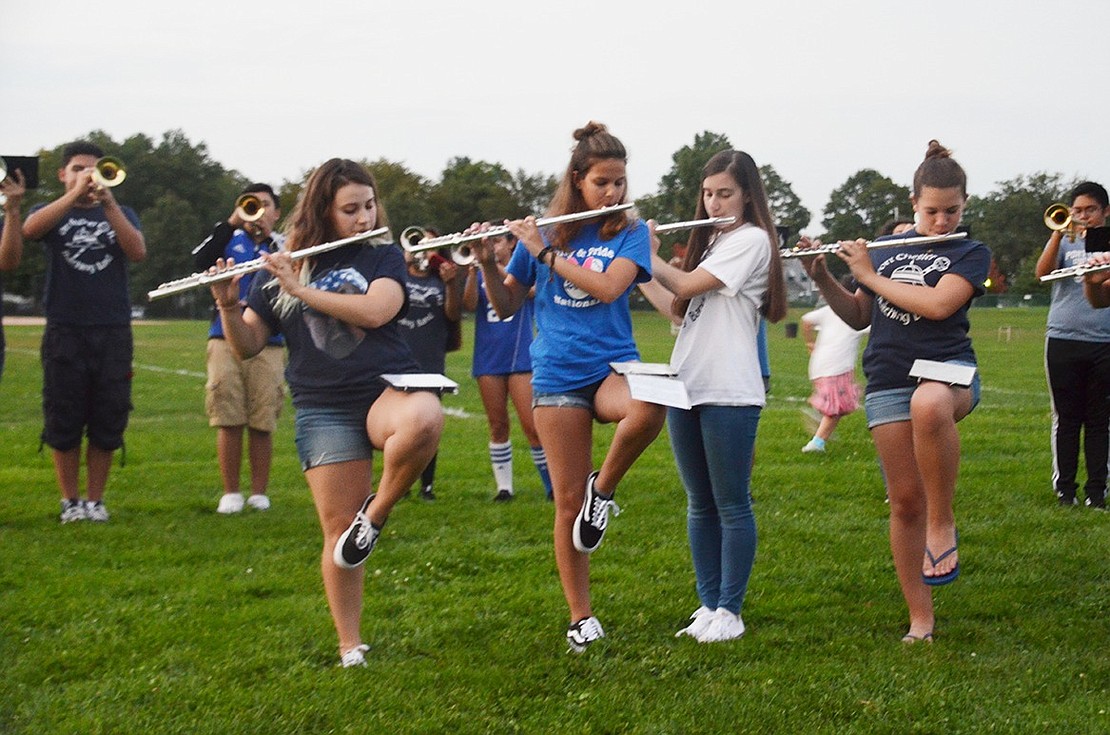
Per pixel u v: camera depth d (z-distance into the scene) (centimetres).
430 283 864
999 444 1125
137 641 506
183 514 810
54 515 805
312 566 646
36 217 762
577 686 450
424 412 429
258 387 830
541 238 485
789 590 589
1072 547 679
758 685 447
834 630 524
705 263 500
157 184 8150
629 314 505
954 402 479
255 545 703
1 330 776
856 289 553
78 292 782
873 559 650
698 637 510
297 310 458
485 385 870
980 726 405
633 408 461
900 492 507
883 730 405
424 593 589
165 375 2198
